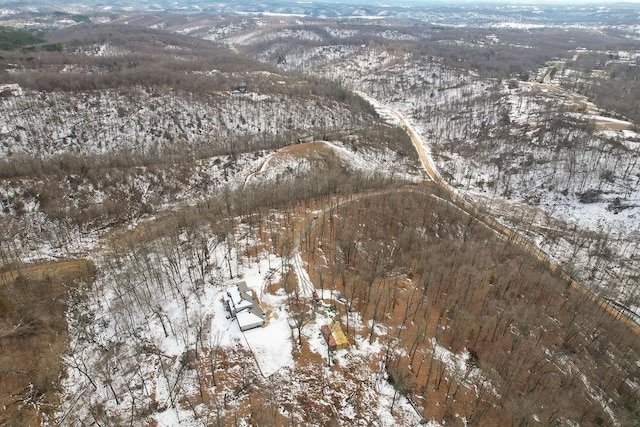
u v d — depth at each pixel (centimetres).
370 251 8619
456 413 5522
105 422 5378
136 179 11662
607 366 6819
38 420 5512
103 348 6538
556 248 10931
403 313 7050
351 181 11912
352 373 5897
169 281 7425
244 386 5709
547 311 7744
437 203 11562
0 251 8456
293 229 9350
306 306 6944
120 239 9638
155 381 5894
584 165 13788
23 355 6225
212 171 12900
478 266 8456
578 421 5741
